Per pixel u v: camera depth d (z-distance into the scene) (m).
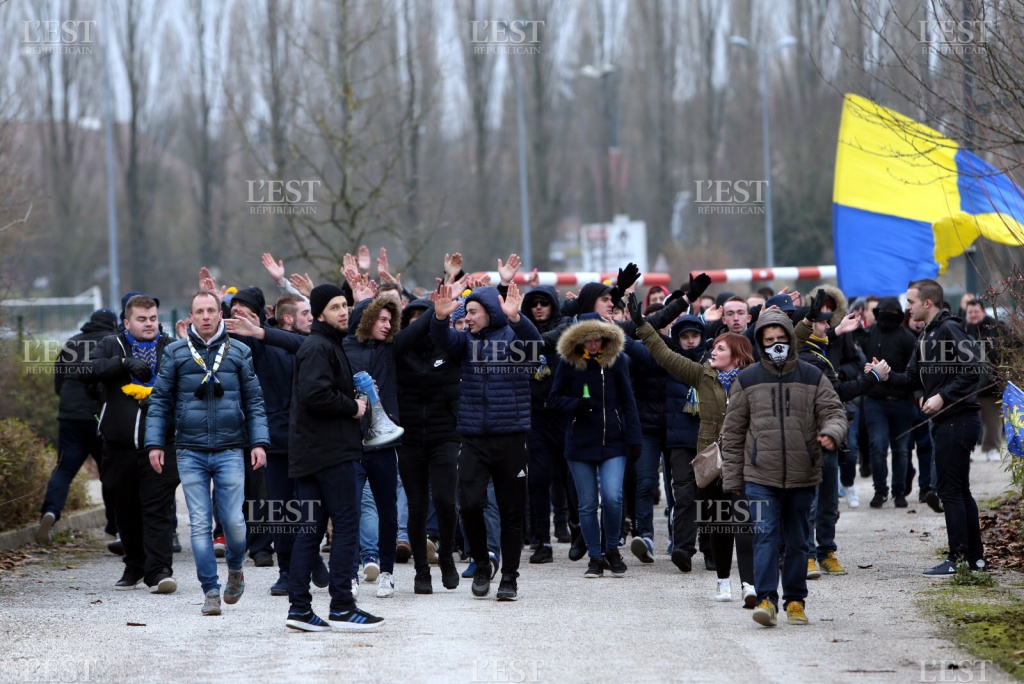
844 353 20.22
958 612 14.22
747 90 81.69
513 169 76.69
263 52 55.22
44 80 81.94
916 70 16.77
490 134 74.56
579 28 92.56
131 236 85.50
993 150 15.65
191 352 15.02
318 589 17.03
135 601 16.05
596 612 14.88
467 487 15.61
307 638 13.41
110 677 11.62
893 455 24.20
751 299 23.00
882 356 23.44
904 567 17.67
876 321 23.92
